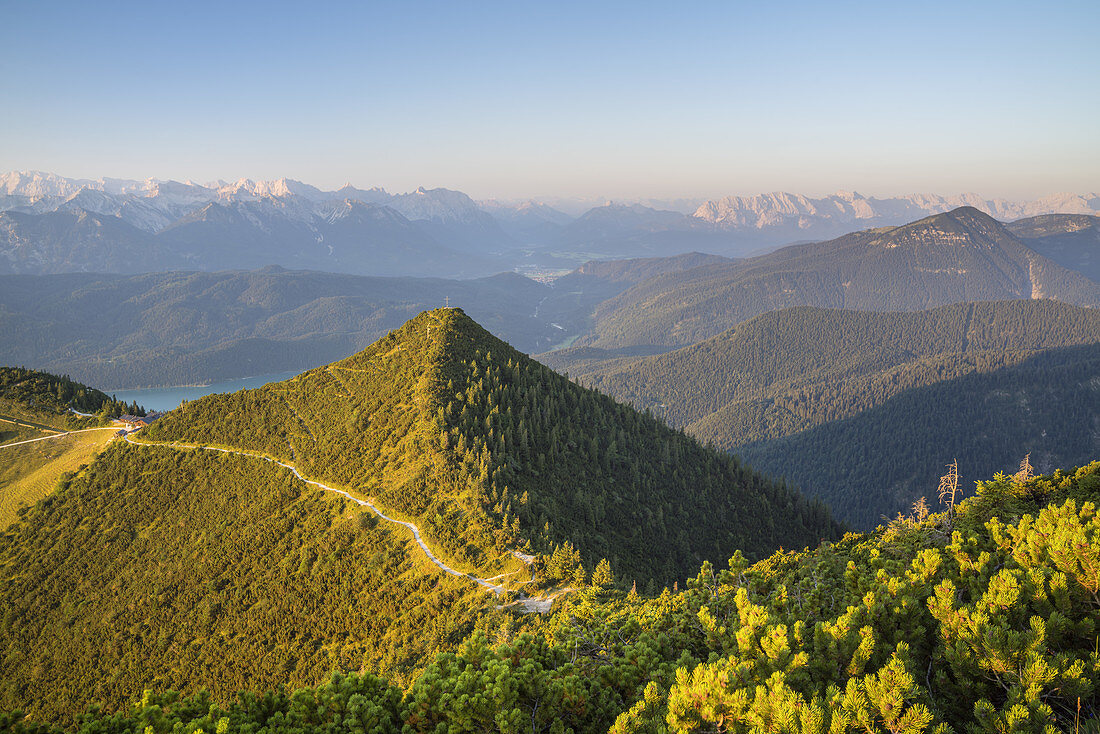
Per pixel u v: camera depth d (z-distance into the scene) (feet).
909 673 91.66
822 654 106.73
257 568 486.79
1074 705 86.17
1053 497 225.35
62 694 434.71
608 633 167.12
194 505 576.61
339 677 137.59
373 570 449.48
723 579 186.09
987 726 84.58
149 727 120.88
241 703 135.85
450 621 379.35
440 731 118.73
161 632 456.86
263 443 630.74
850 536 309.63
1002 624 94.63
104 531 569.23
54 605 506.48
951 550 139.44
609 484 586.86
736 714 94.84
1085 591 99.35
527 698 125.39
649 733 105.50
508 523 453.99
